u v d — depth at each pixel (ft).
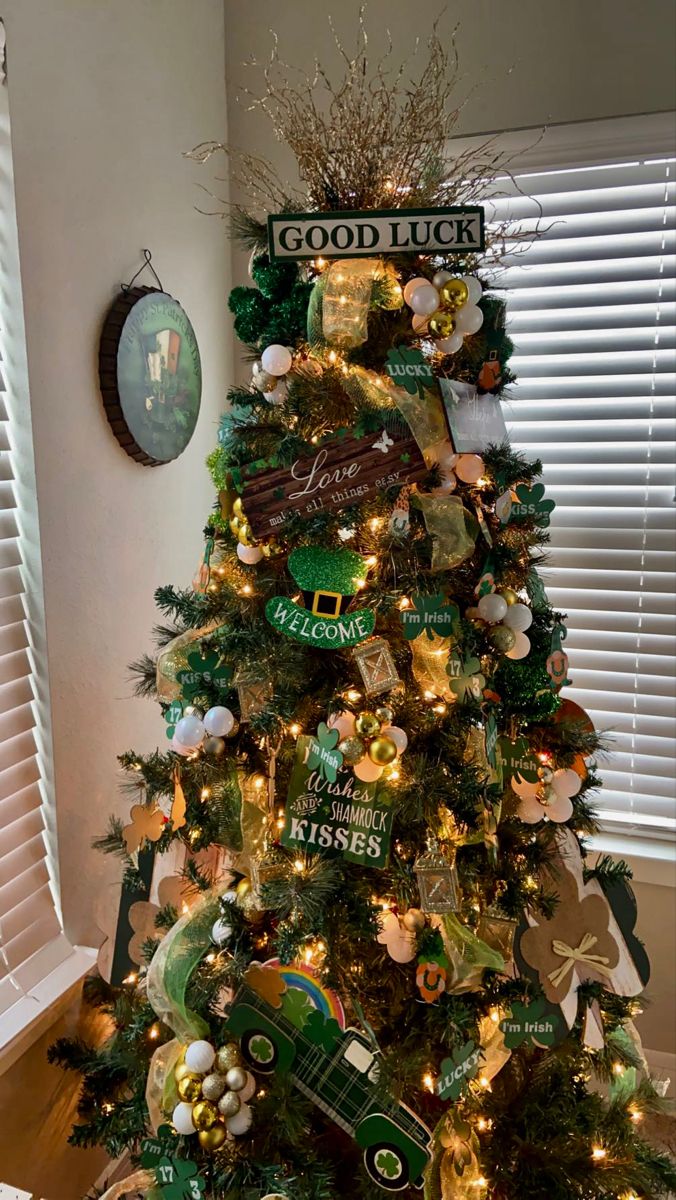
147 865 4.35
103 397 4.91
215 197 5.89
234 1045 3.62
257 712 3.63
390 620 3.77
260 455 3.63
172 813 3.86
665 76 5.30
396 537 3.44
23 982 4.70
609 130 5.53
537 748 4.14
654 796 6.49
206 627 3.97
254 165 6.18
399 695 3.68
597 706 6.49
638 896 6.35
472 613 3.79
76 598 4.83
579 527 6.30
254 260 3.76
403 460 3.52
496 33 5.56
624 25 5.29
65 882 4.98
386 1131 3.48
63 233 4.47
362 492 3.54
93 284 4.76
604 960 3.87
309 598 3.49
